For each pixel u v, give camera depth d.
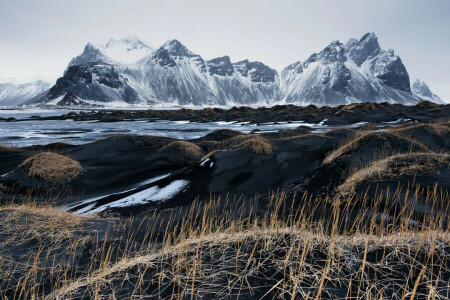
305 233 4.77
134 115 92.62
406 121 52.12
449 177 9.06
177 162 18.22
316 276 3.40
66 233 6.50
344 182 11.14
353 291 3.17
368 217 7.93
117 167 17.17
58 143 26.19
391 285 3.24
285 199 10.51
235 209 9.93
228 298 3.16
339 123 54.00
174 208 10.38
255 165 14.70
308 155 16.45
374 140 14.81
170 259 4.21
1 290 4.16
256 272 3.61
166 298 3.23
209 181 13.12
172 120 78.06
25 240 5.75
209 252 4.30
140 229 8.19
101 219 8.55
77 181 14.77
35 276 4.52
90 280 3.96
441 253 3.78
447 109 58.25
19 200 11.90
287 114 69.94
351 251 4.00
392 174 10.05
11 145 29.69
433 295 2.95
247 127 53.53
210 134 28.27
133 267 4.11
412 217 7.43
